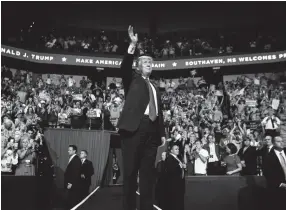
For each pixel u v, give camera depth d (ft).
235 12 75.25
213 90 66.23
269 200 20.70
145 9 77.36
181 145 42.63
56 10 74.08
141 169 9.54
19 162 33.35
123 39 78.07
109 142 38.37
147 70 10.30
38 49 66.03
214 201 21.27
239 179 21.25
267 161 21.40
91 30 79.00
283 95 59.21
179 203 21.85
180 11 77.41
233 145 33.68
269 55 64.75
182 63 68.95
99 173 37.50
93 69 72.33
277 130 48.14
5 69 62.75
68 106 54.39
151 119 9.53
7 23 68.33
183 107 59.52
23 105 52.49
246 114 56.13
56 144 38.42
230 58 67.05
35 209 19.63
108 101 59.57
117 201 22.80
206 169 33.78
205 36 78.54
